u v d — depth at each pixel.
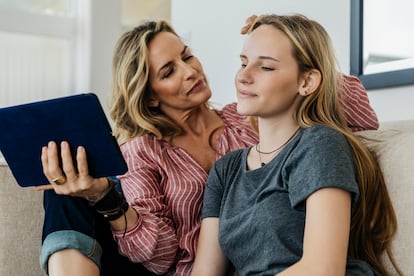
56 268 0.95
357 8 1.75
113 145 0.93
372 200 0.98
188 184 1.17
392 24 1.63
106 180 1.00
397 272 0.94
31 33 3.03
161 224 1.12
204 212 1.10
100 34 3.10
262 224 0.93
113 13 3.13
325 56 1.03
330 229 0.83
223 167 1.11
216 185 1.10
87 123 0.92
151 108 1.33
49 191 1.06
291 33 1.00
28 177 0.99
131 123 1.32
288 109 1.02
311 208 0.86
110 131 0.93
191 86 1.26
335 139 0.93
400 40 1.60
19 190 1.24
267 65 0.99
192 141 1.28
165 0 3.50
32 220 1.24
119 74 1.32
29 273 1.22
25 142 0.94
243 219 0.97
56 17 3.09
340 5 1.85
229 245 0.99
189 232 1.17
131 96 1.29
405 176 0.96
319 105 1.02
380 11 1.68
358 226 0.98
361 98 1.17
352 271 0.90
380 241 0.97
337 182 0.86
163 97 1.28
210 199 1.10
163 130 1.28
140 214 1.10
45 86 3.08
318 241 0.83
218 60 2.50
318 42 1.02
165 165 1.19
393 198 0.97
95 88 3.10
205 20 2.60
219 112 1.38
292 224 0.91
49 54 3.09
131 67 1.30
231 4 2.39
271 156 1.03
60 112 0.91
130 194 1.18
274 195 0.95
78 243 0.98
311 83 1.01
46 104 0.91
